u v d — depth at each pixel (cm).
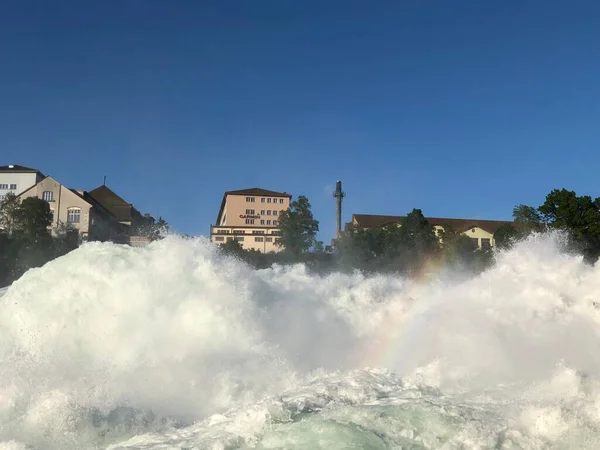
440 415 502
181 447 453
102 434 515
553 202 4356
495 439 461
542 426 482
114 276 780
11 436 503
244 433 473
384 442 447
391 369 686
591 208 4203
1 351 728
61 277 792
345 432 460
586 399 539
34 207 5294
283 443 448
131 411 563
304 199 5450
